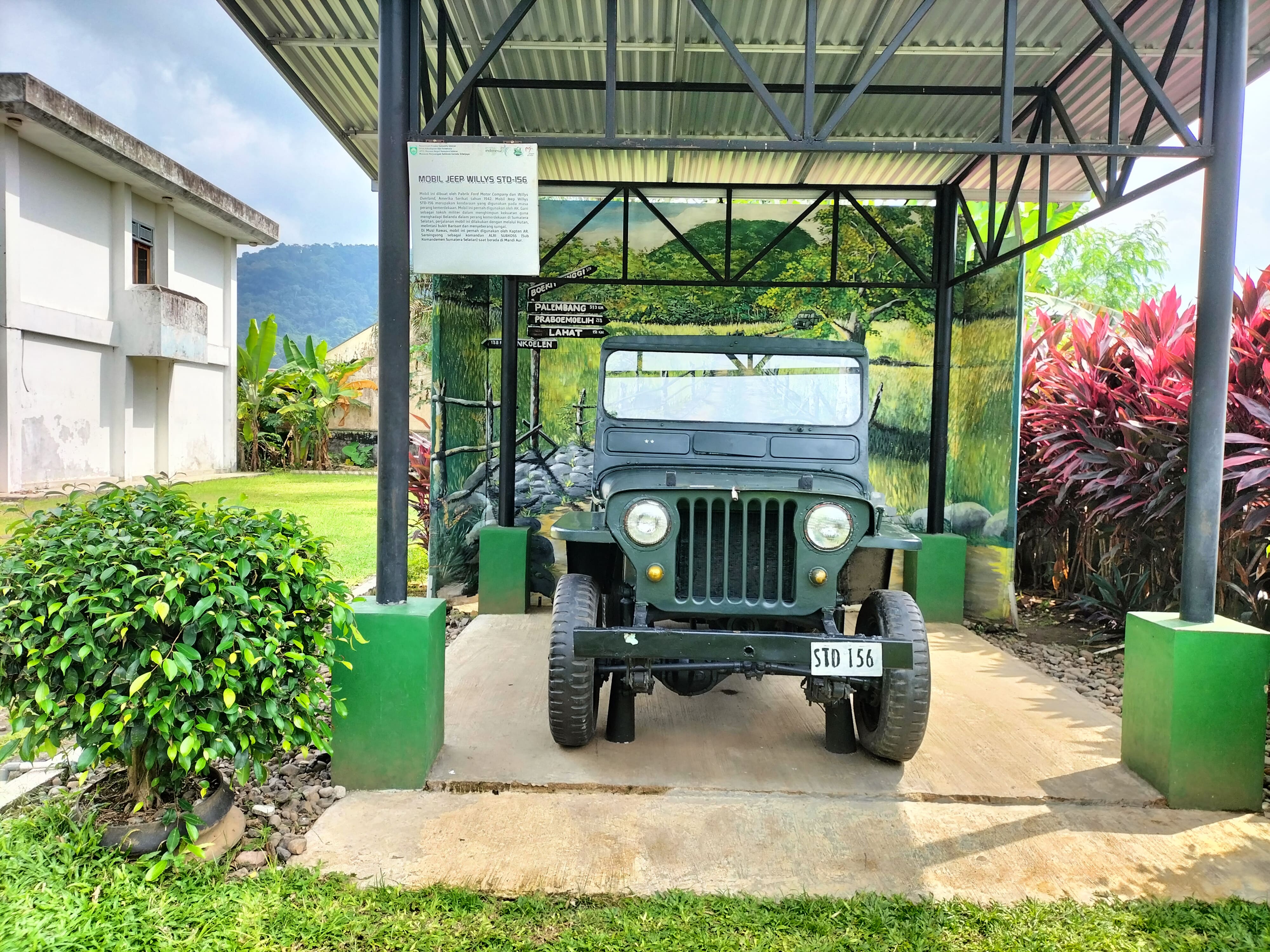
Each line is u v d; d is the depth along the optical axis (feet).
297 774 11.91
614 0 11.52
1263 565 16.93
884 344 25.46
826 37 16.66
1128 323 20.81
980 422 22.41
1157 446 18.40
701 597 11.69
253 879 9.04
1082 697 15.81
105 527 9.47
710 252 25.50
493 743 13.09
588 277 23.34
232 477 61.87
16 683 8.92
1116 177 14.90
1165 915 8.73
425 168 11.97
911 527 25.50
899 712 11.66
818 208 25.32
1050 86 18.07
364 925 8.36
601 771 12.09
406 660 11.48
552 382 25.54
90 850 9.05
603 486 13.37
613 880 9.34
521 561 22.06
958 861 9.84
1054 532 24.75
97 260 52.54
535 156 11.86
